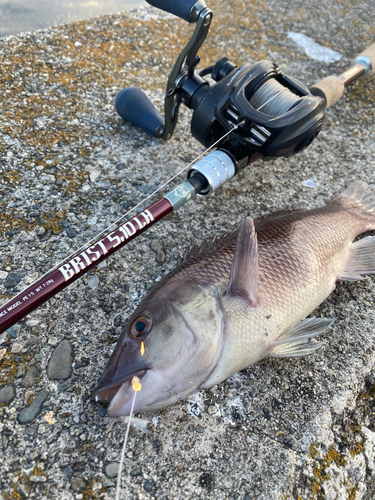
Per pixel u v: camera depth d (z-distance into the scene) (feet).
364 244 1.04
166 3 0.84
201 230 1.05
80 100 1.27
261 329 0.78
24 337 0.80
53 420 0.72
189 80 0.95
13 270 0.89
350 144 1.36
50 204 1.01
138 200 1.08
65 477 0.67
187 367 0.71
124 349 0.70
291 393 0.81
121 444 0.71
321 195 1.20
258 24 1.80
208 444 0.73
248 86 0.87
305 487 0.72
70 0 1.55
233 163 0.86
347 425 0.81
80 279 0.89
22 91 1.24
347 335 0.91
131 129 1.24
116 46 1.49
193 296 0.75
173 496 0.67
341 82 1.17
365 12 2.01
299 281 0.85
